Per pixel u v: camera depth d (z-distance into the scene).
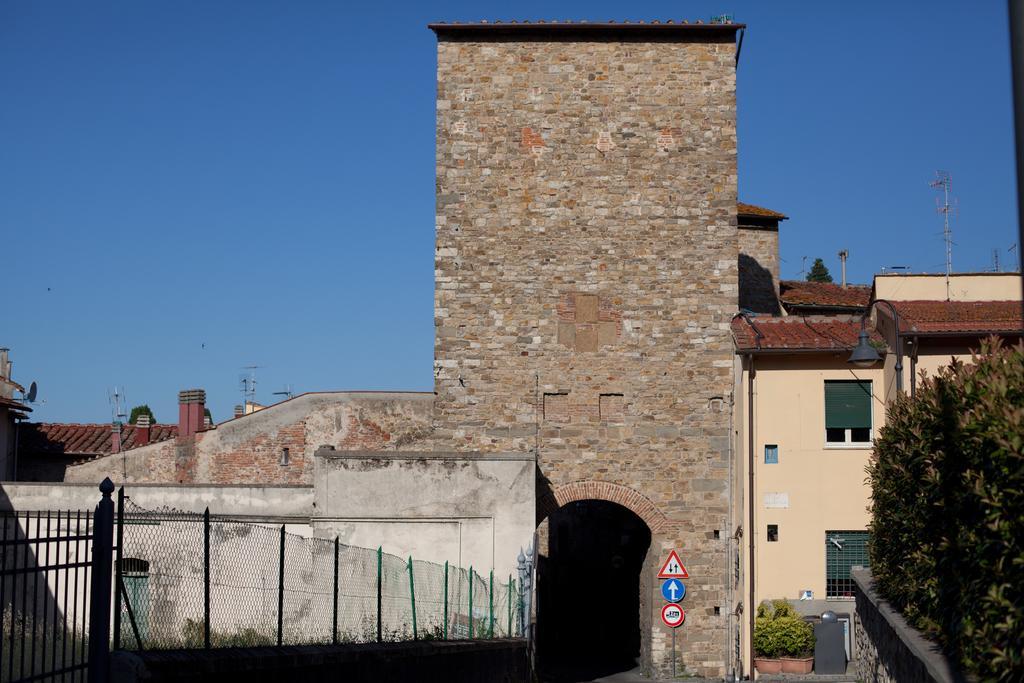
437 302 34.91
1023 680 11.99
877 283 35.38
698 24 35.28
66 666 13.63
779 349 33.16
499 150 35.31
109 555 13.48
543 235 35.09
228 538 19.00
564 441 34.56
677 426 34.62
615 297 34.97
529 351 34.81
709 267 35.06
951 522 14.95
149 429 45.25
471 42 35.56
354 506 31.44
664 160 35.31
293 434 39.16
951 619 15.09
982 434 13.19
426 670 21.28
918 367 30.92
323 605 19.78
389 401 39.16
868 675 23.08
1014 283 35.12
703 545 34.38
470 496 31.56
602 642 44.53
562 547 48.50
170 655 13.87
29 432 44.28
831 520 33.09
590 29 35.28
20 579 21.23
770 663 32.12
